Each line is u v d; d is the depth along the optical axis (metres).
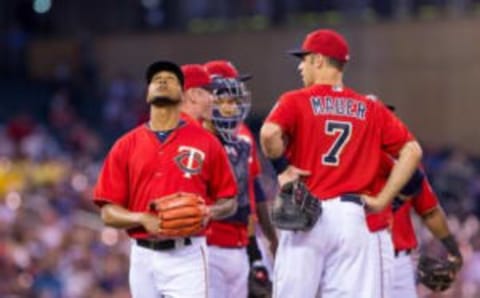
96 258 50.00
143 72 89.12
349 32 81.94
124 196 21.94
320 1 83.50
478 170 73.44
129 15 91.25
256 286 25.67
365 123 22.47
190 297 21.75
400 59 80.62
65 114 82.50
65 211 56.72
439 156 73.00
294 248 22.33
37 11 93.00
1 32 91.88
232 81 24.81
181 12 89.31
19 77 90.62
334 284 22.36
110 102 84.50
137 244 22.00
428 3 81.38
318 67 22.69
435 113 79.88
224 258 25.12
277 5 85.50
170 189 21.67
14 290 46.84
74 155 73.19
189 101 24.75
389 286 22.98
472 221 56.97
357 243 22.19
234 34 86.00
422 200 24.61
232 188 22.17
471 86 78.62
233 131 24.95
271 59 84.12
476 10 79.31
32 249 48.84
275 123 22.16
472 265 45.72
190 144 21.84
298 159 22.42
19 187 59.69
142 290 22.12
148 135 21.86
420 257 25.17
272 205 22.52
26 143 69.69
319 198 22.22
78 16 92.50
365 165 22.42
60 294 47.72
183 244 21.73
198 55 87.44
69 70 89.31
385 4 82.50
